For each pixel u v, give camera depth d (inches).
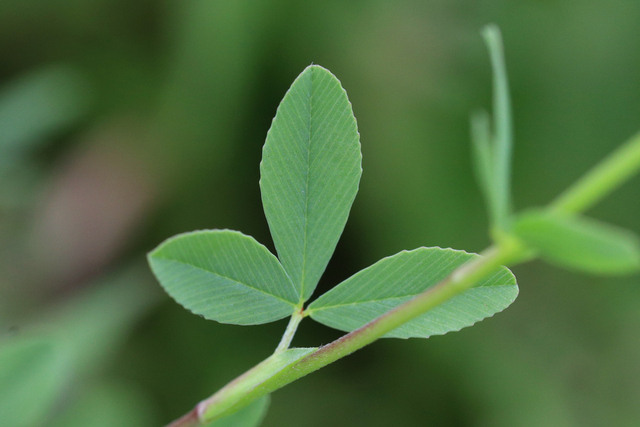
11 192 19.3
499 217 6.7
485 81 22.4
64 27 23.4
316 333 21.6
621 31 21.7
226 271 7.3
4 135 18.4
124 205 22.2
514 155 22.3
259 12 21.7
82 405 15.0
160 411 20.4
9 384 8.4
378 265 7.4
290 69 22.4
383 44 22.5
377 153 22.1
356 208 22.2
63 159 23.0
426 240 21.7
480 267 6.8
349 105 7.3
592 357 21.0
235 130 22.6
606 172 6.6
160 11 23.1
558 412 20.2
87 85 23.5
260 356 21.2
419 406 21.3
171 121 22.7
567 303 21.8
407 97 22.3
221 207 22.7
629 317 21.3
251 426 7.9
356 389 21.5
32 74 22.1
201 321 21.3
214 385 20.6
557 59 22.2
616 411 20.2
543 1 22.4
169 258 7.2
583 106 22.0
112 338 19.4
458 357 21.2
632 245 6.4
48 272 20.9
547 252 6.6
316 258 7.4
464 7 22.6
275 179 7.3
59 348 8.6
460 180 21.8
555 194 22.0
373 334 7.1
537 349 21.3
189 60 22.5
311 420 20.8
